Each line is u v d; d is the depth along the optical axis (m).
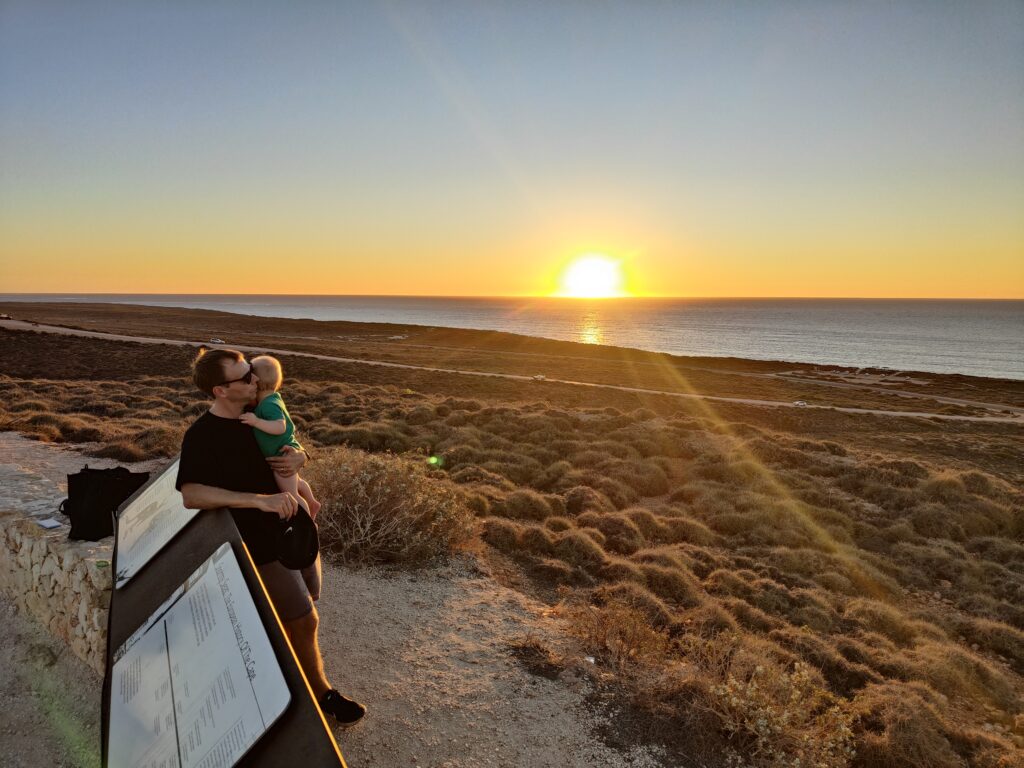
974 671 8.00
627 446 20.02
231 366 2.92
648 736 4.24
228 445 2.92
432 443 18.23
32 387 22.72
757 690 4.60
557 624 5.90
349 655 4.88
